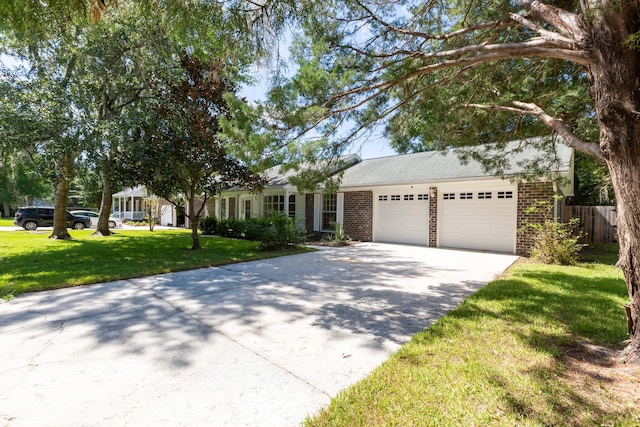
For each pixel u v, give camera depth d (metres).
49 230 17.03
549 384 2.33
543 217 8.80
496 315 3.83
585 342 3.07
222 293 5.00
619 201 2.58
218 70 5.19
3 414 2.03
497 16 4.10
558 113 5.24
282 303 4.48
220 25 3.47
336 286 5.49
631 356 2.64
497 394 2.22
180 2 3.27
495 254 9.30
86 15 2.80
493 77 5.00
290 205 15.48
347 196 13.57
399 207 12.16
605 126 2.53
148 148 8.55
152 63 9.36
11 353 2.88
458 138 5.64
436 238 11.00
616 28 2.40
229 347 3.06
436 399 2.19
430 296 4.85
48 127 9.04
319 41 3.92
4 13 2.47
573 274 6.27
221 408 2.13
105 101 11.59
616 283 5.43
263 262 7.96
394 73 3.76
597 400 2.14
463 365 2.63
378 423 1.96
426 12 4.42
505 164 6.22
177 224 22.41
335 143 4.36
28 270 6.39
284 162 4.14
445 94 4.96
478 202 10.25
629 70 2.40
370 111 4.48
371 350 3.00
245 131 3.97
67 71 10.10
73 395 2.25
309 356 2.88
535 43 2.80
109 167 9.33
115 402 2.18
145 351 2.95
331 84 3.94
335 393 2.31
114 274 6.08
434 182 10.48
